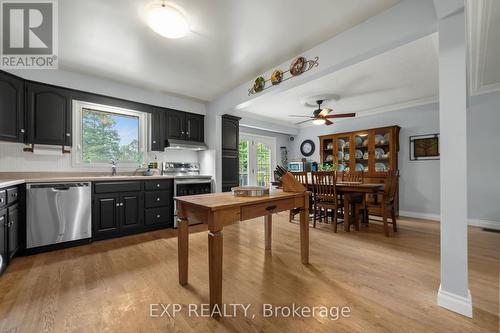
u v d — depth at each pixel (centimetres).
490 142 362
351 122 538
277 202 190
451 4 142
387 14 188
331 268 209
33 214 243
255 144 595
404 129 457
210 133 427
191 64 285
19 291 169
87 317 140
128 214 312
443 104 150
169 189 356
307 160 627
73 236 266
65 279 188
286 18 201
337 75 318
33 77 273
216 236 146
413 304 154
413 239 296
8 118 248
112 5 183
